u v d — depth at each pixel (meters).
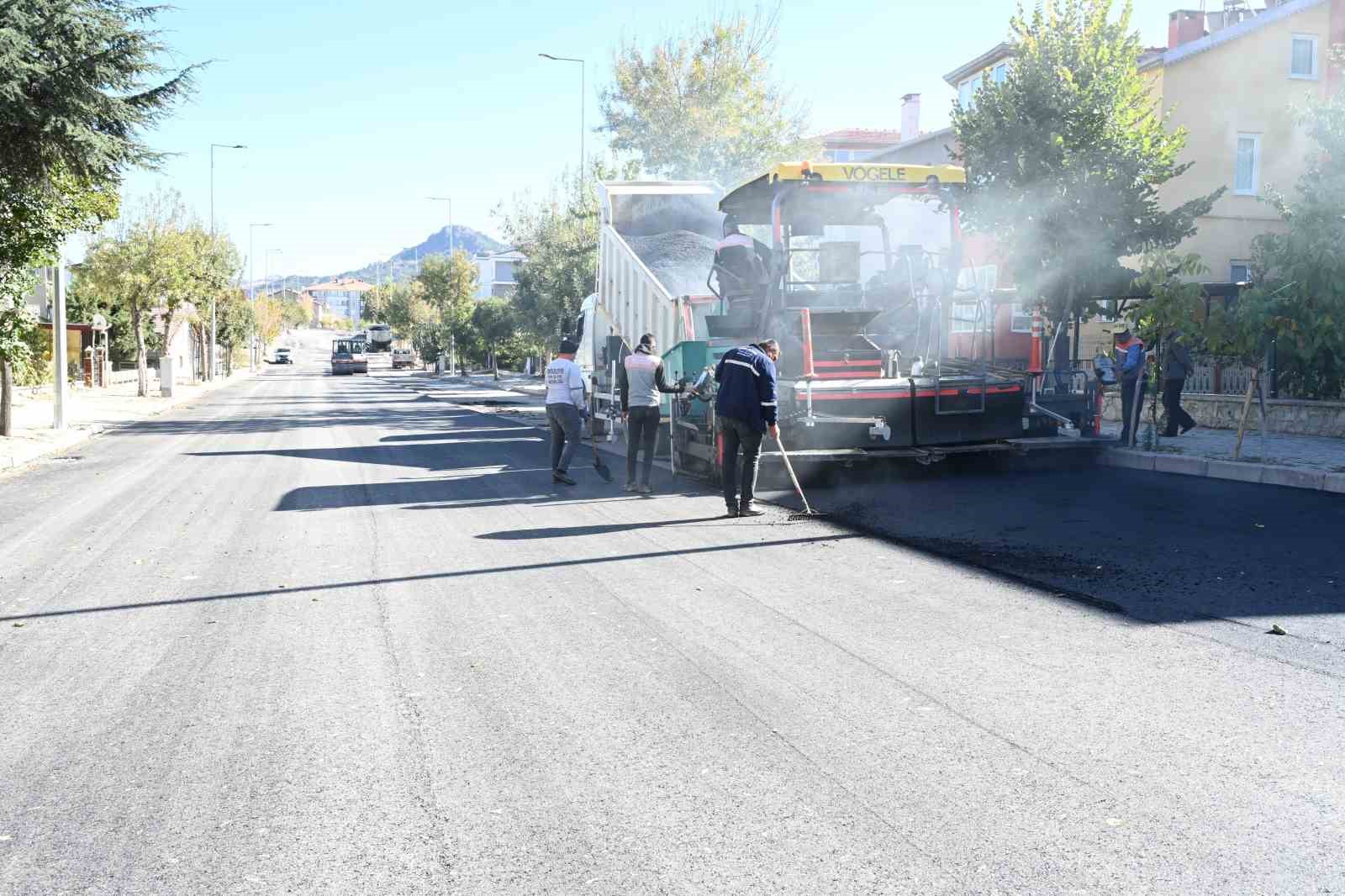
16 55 11.46
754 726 4.68
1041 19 17.66
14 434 20.17
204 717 4.97
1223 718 4.66
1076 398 13.57
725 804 3.89
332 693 5.30
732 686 5.26
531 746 4.52
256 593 7.55
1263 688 5.06
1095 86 16.73
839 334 12.66
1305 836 3.54
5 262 16.61
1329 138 15.91
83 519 11.16
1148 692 5.04
